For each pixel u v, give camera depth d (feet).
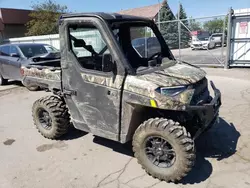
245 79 26.12
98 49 11.38
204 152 11.68
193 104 9.39
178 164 9.00
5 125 16.97
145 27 12.64
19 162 11.79
